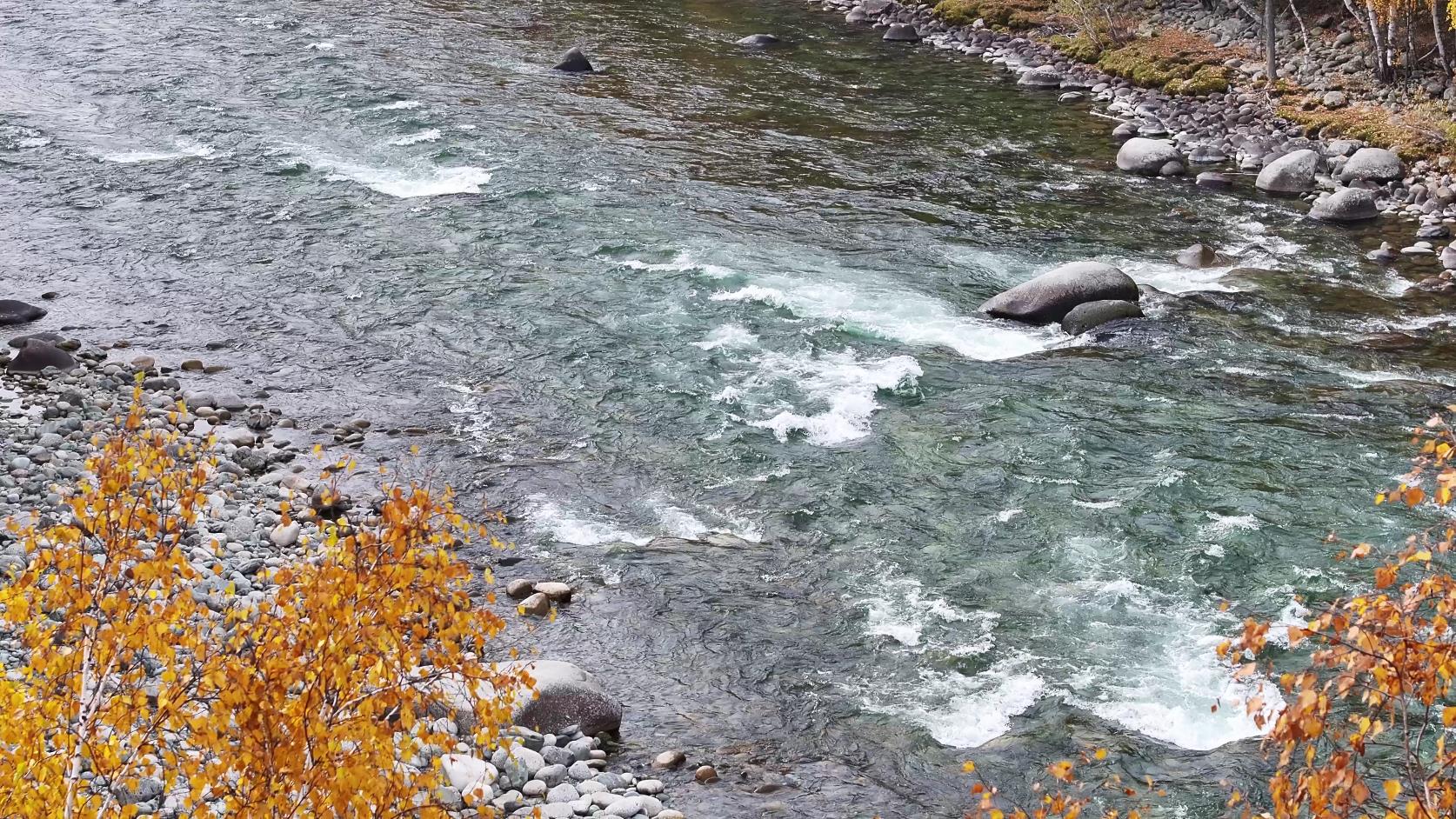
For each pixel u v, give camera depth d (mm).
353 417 17266
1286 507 15430
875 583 13938
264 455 15773
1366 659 5625
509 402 17906
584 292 21594
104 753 6352
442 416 17422
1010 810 10562
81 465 14836
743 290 21859
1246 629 5977
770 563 14281
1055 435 17234
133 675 8008
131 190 25391
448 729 10250
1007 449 16859
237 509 14211
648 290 21766
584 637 12844
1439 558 14188
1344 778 5477
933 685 12258
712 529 14953
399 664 6500
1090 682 12273
